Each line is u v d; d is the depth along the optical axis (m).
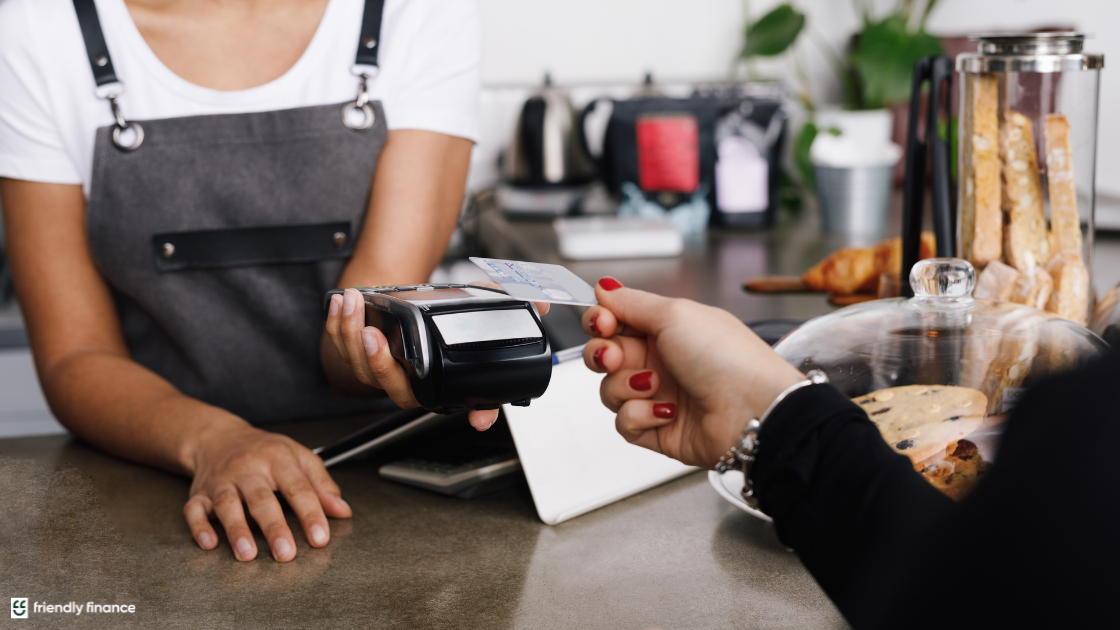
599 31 2.08
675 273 1.40
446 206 1.02
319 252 1.00
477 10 1.05
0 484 0.56
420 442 0.73
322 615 0.51
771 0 2.11
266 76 0.99
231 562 0.59
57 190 0.95
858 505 0.38
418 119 0.99
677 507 0.67
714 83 1.87
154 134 0.94
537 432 0.65
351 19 0.99
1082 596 0.27
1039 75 0.68
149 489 0.73
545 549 0.60
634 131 1.74
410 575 0.56
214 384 1.02
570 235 1.52
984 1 2.09
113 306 0.99
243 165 0.96
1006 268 0.71
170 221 0.96
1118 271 1.33
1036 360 0.52
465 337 0.48
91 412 0.81
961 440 0.51
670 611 0.51
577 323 1.16
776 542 0.61
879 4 2.12
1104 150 1.88
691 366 0.46
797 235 1.74
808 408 0.42
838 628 0.49
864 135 1.85
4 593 0.50
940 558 0.31
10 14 0.92
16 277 0.95
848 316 0.59
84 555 0.53
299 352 1.03
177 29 0.97
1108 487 0.27
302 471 0.67
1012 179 0.70
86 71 0.93
